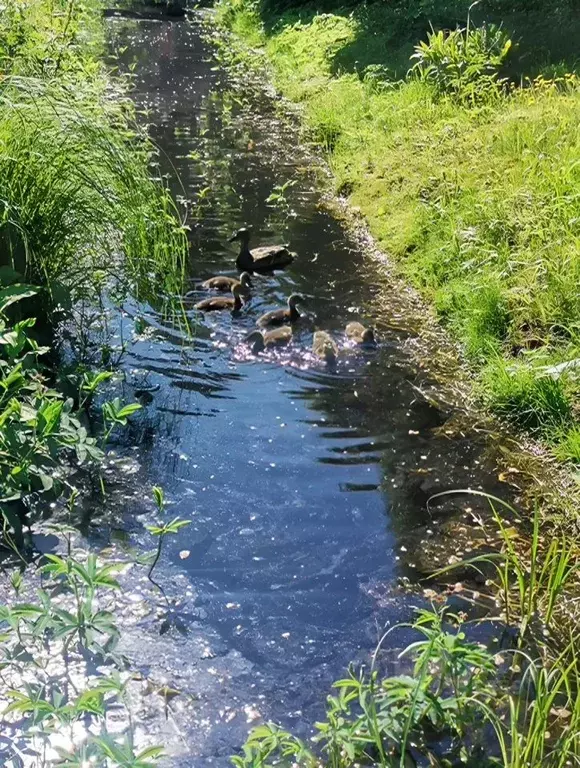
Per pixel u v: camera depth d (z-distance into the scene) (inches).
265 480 145.7
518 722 102.4
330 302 212.1
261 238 250.5
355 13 538.9
